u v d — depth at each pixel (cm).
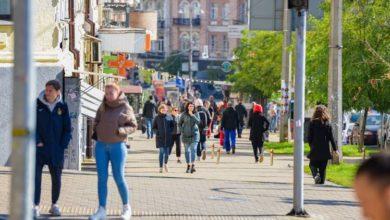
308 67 7169
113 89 2567
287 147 8000
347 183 4259
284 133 8850
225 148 7119
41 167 2617
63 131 2619
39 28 4384
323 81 7088
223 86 17162
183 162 5909
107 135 2577
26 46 1307
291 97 9394
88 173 4241
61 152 2622
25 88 1303
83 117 5025
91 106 4625
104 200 2597
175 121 5778
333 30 5438
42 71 4347
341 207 3291
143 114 10044
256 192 3750
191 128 4981
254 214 2966
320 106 4359
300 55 2855
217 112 10738
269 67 12738
